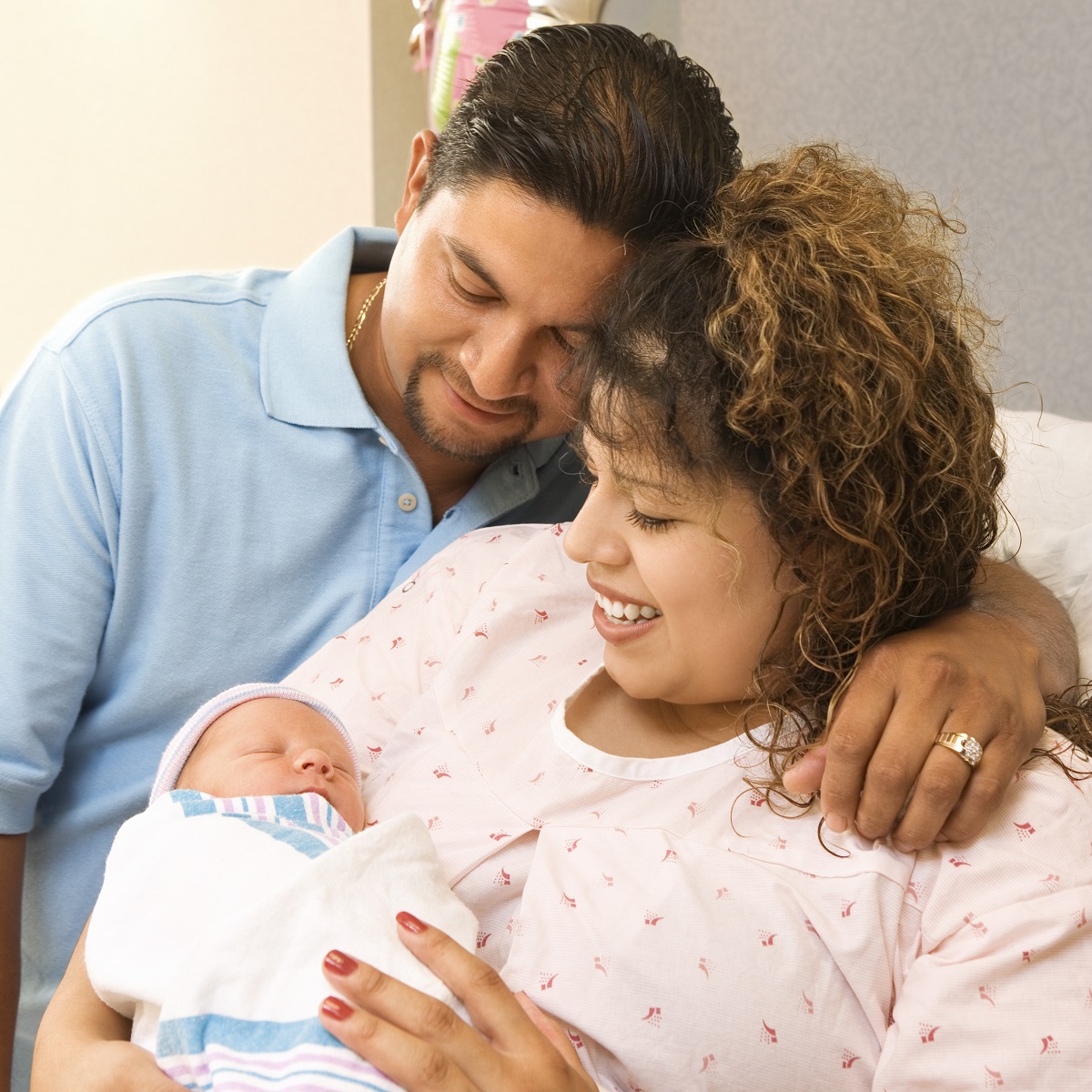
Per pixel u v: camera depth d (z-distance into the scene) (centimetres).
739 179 106
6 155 323
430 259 121
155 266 328
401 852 90
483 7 213
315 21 302
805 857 90
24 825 131
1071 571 134
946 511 95
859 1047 84
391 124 304
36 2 313
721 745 98
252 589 138
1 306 334
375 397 144
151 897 91
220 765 106
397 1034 76
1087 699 107
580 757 100
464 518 143
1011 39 179
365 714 117
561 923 90
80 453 132
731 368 90
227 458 137
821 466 88
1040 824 85
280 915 84
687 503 91
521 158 110
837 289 91
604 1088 86
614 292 109
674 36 233
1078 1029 77
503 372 120
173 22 311
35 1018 139
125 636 137
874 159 200
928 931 84
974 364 101
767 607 93
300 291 145
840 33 203
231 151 316
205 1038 82
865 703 84
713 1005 84
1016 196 182
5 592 130
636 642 97
